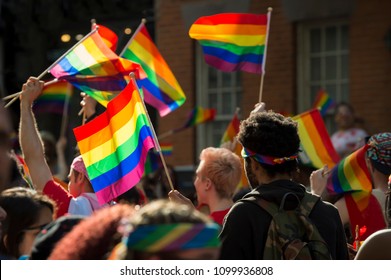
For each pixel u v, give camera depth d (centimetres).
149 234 598
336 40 2767
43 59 3309
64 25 3259
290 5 2797
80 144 1180
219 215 1172
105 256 677
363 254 896
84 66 1312
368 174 1299
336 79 2764
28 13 3284
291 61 2803
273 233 913
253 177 986
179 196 1103
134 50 1546
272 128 959
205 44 1535
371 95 2670
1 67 3309
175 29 2995
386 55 2645
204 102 2959
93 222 685
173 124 2975
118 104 1186
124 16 3127
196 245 596
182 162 2955
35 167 1120
